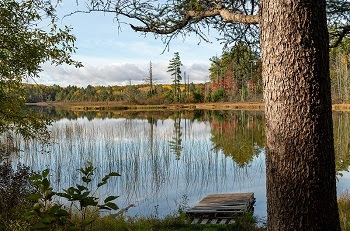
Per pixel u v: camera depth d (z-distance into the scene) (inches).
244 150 722.8
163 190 444.1
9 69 236.2
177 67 2805.1
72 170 531.8
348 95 1895.9
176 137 924.6
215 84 2778.1
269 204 95.6
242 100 2455.7
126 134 956.6
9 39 223.5
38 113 268.5
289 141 89.7
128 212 365.4
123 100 3117.6
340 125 1082.7
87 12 128.3
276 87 91.3
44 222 72.7
